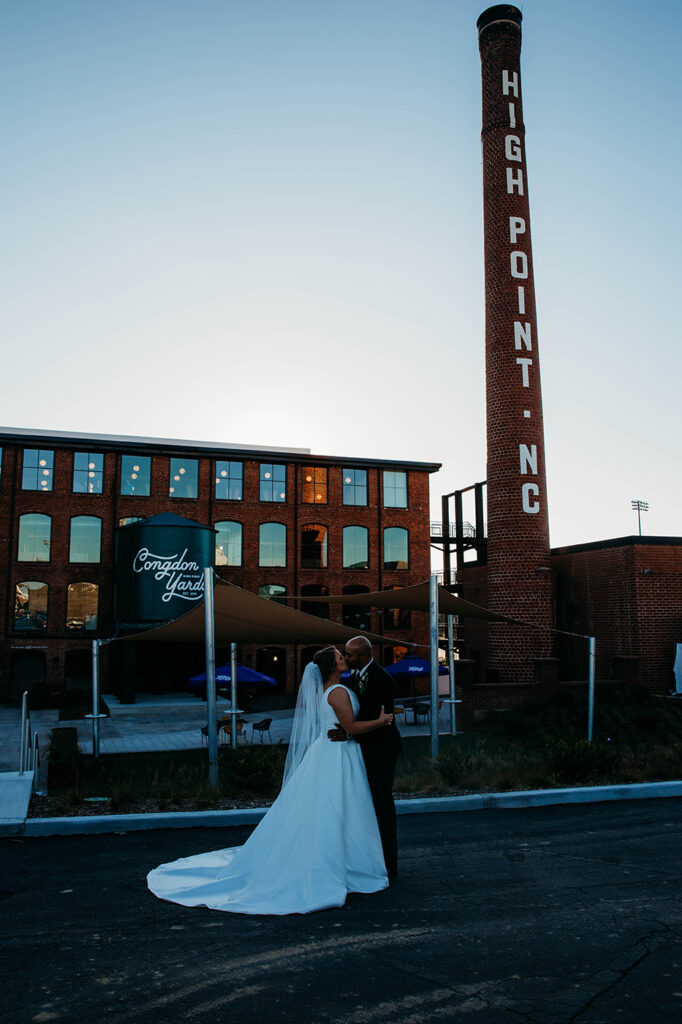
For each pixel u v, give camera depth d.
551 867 6.85
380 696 6.20
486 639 36.91
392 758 6.39
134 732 23.95
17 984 4.25
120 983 4.27
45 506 34.59
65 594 34.28
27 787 9.78
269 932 5.09
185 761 15.86
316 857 5.68
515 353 29.41
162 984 4.25
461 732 22.36
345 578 38.72
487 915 5.46
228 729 21.06
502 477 29.16
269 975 4.39
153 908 5.61
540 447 29.30
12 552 33.81
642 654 27.97
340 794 5.91
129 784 10.99
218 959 4.62
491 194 30.61
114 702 31.39
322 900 5.53
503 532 28.91
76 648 33.97
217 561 36.94
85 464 35.50
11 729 24.28
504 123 30.69
